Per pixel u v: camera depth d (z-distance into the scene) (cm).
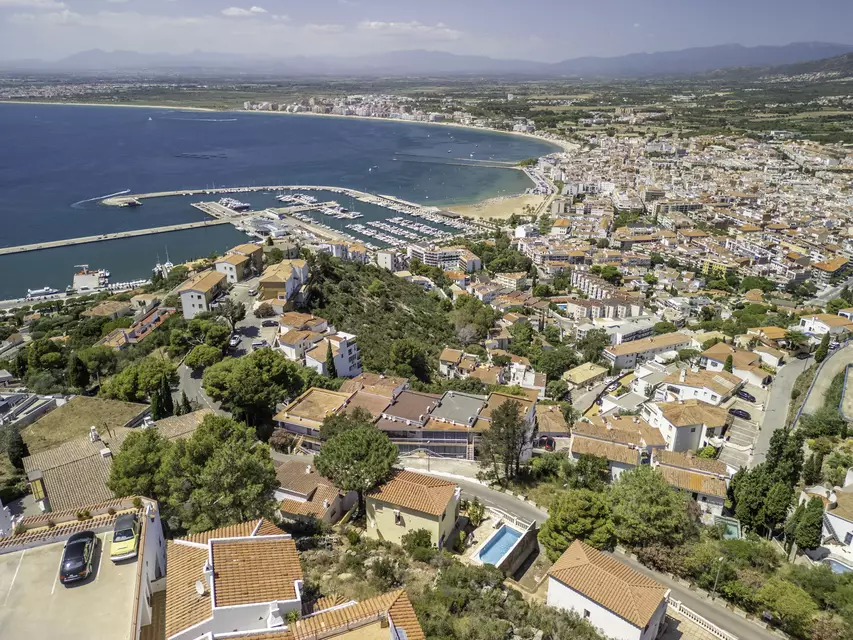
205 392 11506
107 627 3759
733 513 8994
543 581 6625
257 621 3825
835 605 6381
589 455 9350
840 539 8231
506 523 7450
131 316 17500
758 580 6500
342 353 13112
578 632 5200
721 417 11550
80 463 7544
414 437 9444
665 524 7094
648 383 14250
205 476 5969
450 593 5306
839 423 11644
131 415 9888
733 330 18400
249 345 14175
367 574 5616
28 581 4128
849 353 15975
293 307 16938
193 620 3712
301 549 6100
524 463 9381
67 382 12294
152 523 4791
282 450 9519
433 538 6588
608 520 7062
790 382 14788
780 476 8669
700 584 6775
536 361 16788
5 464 8450
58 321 18775
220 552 4241
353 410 9712
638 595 5369
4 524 6372
